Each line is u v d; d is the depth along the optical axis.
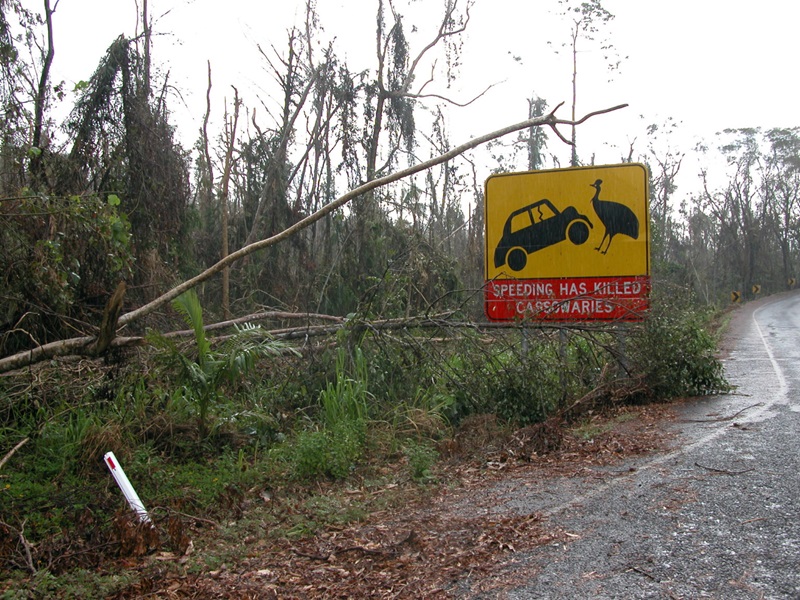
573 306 10.62
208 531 5.29
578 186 10.74
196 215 16.08
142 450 6.98
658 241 29.11
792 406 9.42
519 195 10.98
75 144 13.05
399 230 18.41
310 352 9.56
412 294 12.64
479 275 21.36
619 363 10.27
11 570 4.53
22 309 9.00
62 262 9.49
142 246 13.01
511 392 8.75
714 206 70.81
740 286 72.75
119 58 13.59
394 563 4.34
